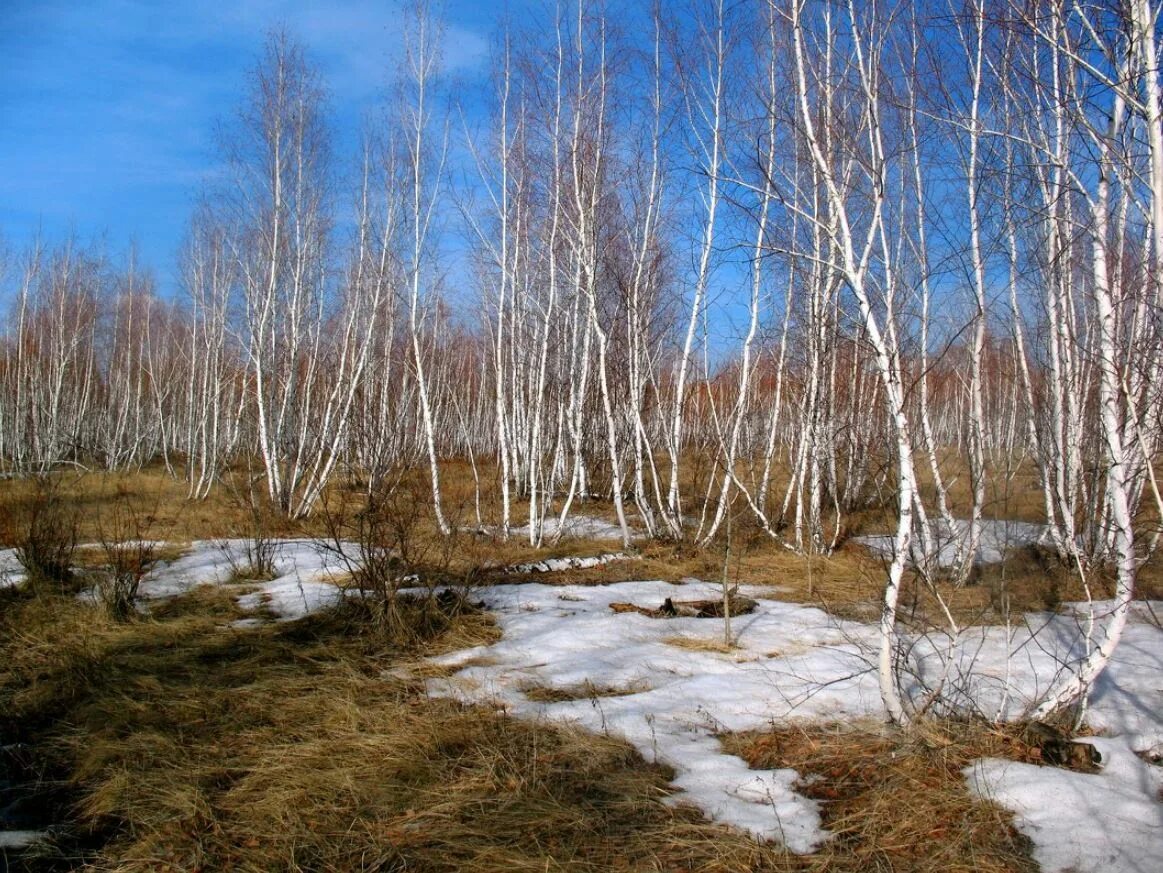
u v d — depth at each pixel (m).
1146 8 4.18
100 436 29.72
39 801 4.27
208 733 4.99
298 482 16.72
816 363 10.75
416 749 4.61
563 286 16.05
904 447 4.45
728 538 7.93
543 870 3.41
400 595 7.53
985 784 4.00
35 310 28.05
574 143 12.21
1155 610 7.61
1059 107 5.63
